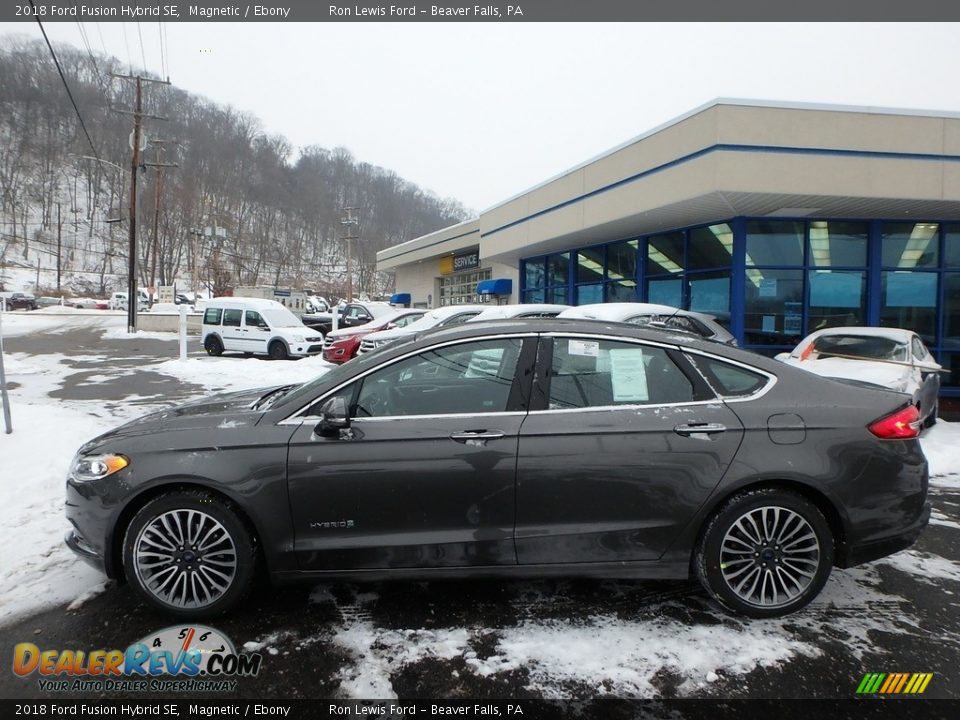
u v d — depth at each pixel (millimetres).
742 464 3062
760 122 9562
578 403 3184
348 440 3076
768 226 11484
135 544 3092
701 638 2986
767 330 11477
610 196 12359
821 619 3182
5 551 3941
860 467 3098
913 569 3820
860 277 11562
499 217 18000
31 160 103938
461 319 12398
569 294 16938
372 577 3121
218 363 15086
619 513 3084
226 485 3045
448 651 2877
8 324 36750
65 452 6172
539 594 3434
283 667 2762
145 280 81688
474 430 3078
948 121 9859
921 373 7941
